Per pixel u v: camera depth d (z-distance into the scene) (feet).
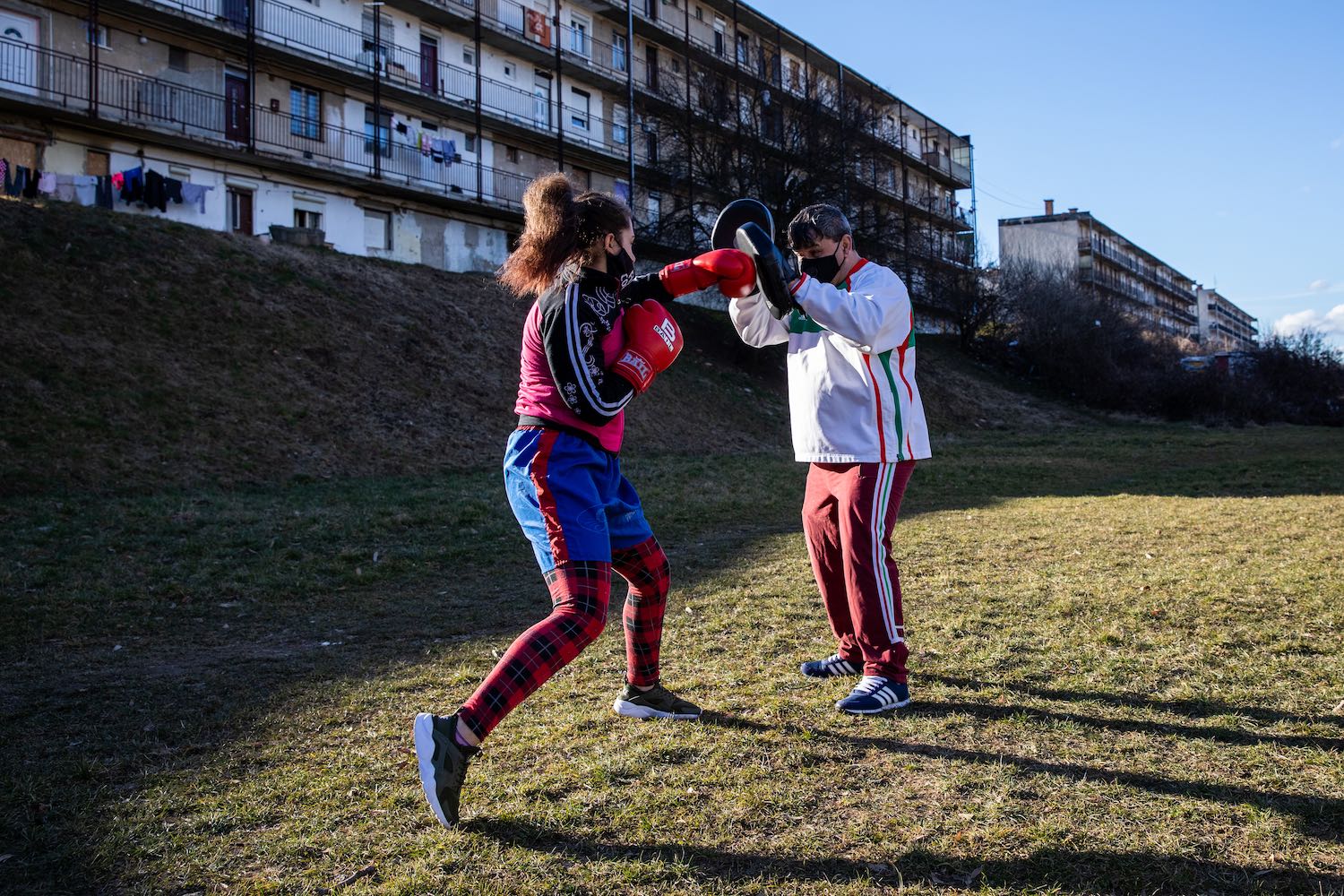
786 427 73.15
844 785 7.92
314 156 78.18
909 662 12.01
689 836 6.98
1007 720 9.50
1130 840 6.72
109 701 11.48
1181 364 125.08
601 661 12.52
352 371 49.44
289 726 10.23
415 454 43.14
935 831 6.97
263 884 6.36
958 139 186.19
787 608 15.93
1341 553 19.49
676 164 97.25
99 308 43.27
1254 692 10.19
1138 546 21.94
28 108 58.59
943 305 127.75
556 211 7.87
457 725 7.06
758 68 114.52
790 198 91.71
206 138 69.92
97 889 6.35
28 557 21.50
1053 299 128.47
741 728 9.48
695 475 42.91
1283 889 5.97
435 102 87.71
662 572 9.49
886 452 10.19
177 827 7.38
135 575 20.40
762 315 11.59
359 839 7.09
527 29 100.12
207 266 52.08
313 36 79.20
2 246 43.83
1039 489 40.78
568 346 7.39
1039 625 13.89
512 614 17.28
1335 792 7.43
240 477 35.09
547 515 7.60
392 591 20.13
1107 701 10.11
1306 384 120.47
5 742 9.83
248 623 17.03
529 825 7.23
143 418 36.65
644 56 118.32
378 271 64.90
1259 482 39.88
